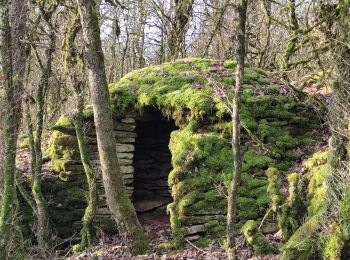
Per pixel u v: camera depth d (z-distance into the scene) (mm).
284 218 5211
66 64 6426
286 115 6941
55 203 7152
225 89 6996
